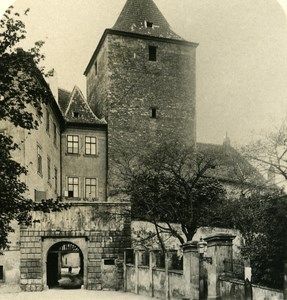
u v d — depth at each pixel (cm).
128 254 2928
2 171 1758
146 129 4256
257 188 2670
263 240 2286
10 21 1761
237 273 1797
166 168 3219
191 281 1962
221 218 3064
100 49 4453
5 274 2873
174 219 3139
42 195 3095
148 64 4331
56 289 2995
